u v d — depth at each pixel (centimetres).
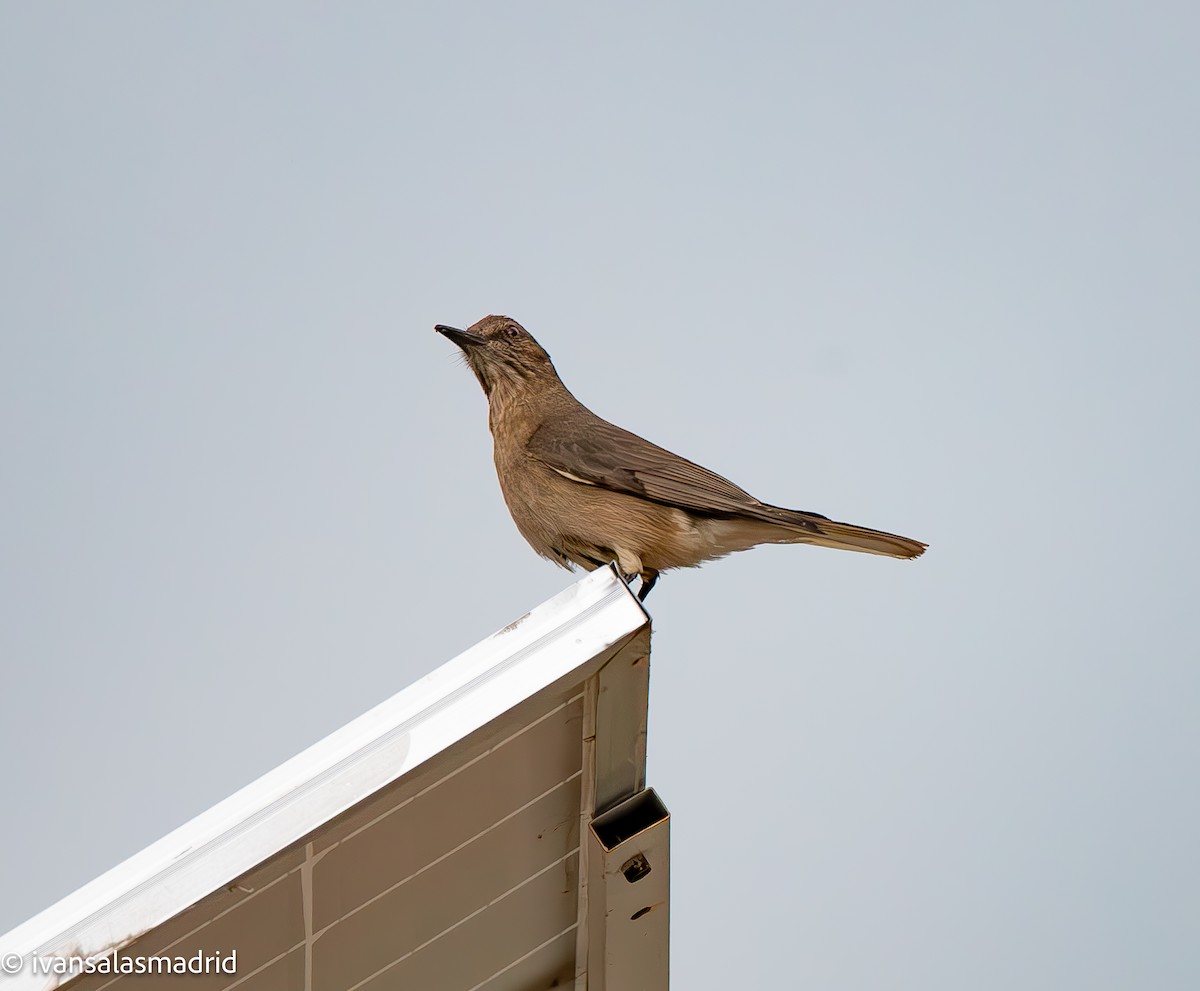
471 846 1045
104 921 914
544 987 1179
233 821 927
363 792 915
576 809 1054
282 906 1000
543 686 934
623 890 1041
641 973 1080
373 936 1070
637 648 961
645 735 1013
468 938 1119
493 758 990
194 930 967
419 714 941
